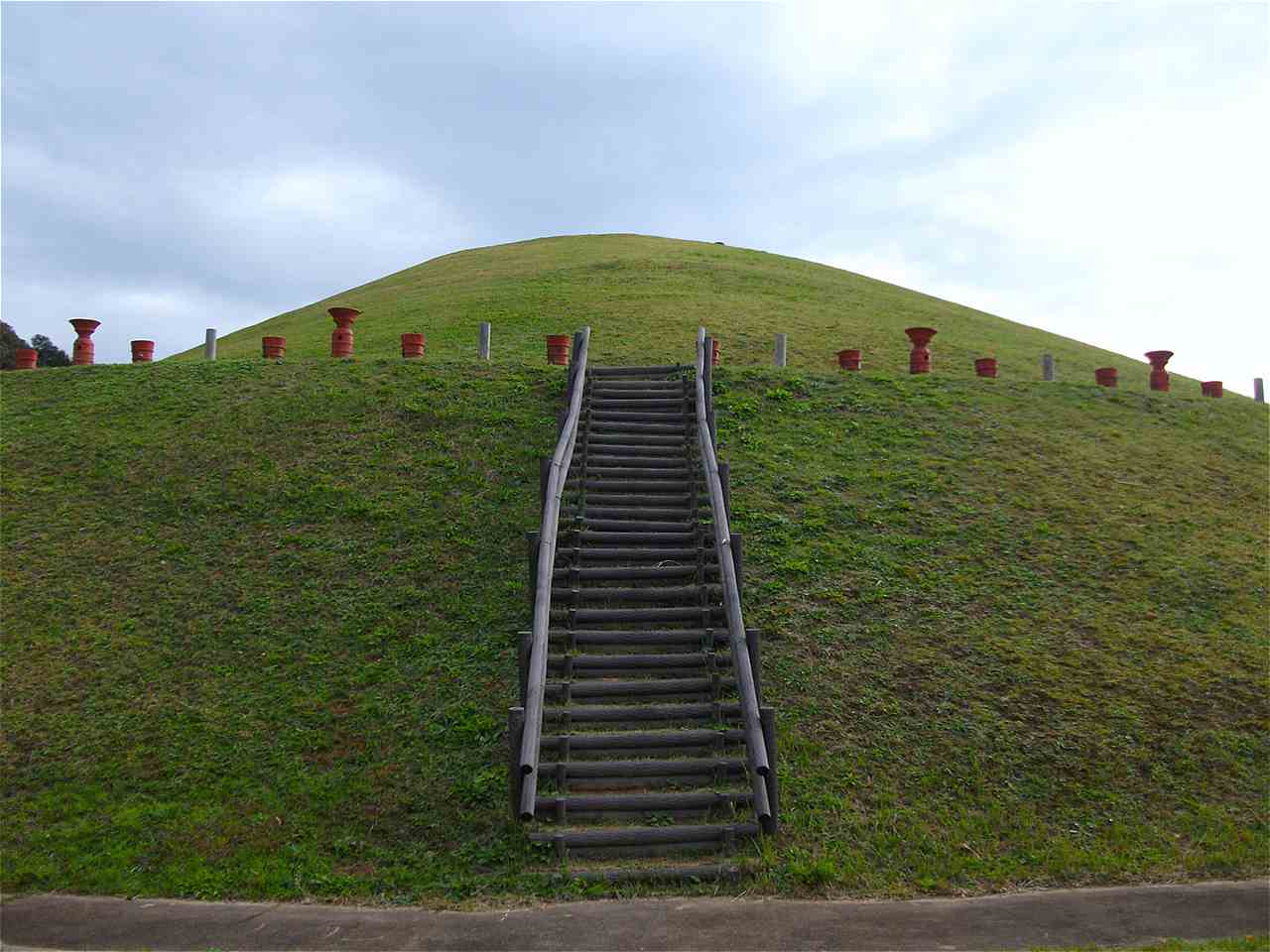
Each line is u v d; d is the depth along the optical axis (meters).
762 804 7.73
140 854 7.62
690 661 9.66
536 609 9.04
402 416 16.41
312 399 17.05
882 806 8.31
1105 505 14.91
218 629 11.03
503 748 8.98
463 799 8.29
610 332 23.45
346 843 7.72
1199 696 10.13
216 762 8.87
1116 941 6.29
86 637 10.91
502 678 10.05
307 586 11.85
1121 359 29.62
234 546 12.74
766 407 17.67
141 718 9.52
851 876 7.33
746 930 6.44
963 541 13.30
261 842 7.75
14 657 10.55
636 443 14.43
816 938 6.32
